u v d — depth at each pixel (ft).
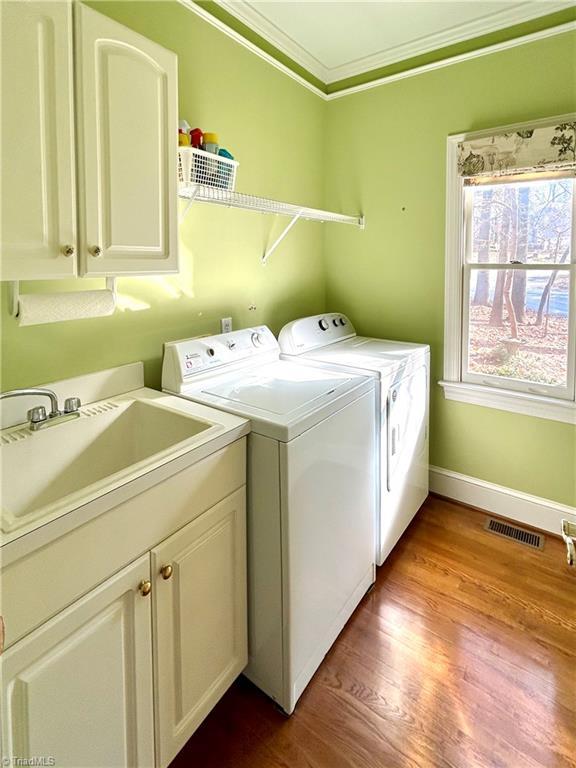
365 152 8.87
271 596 4.85
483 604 6.34
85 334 5.33
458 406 8.68
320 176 9.30
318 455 5.05
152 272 4.50
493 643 5.68
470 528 8.15
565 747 4.44
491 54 7.31
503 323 8.02
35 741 3.02
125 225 4.18
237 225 7.32
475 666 5.36
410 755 4.43
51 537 2.95
